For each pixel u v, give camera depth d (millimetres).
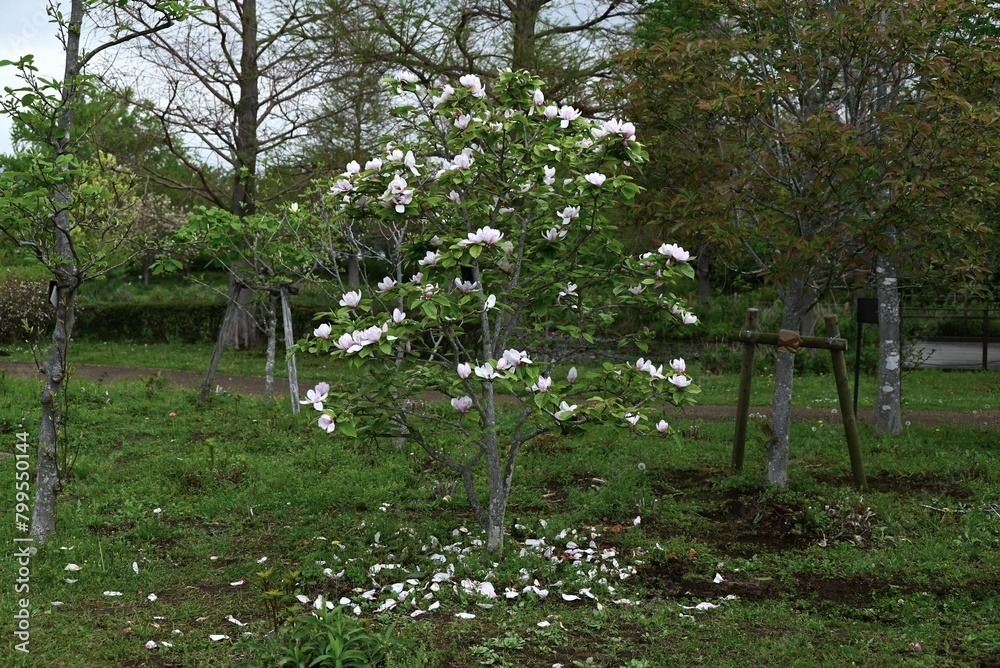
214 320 24688
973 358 20750
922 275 8055
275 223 10508
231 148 16484
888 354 10672
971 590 5543
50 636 4730
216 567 6059
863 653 4605
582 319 6180
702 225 7242
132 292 29953
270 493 7891
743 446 8297
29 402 11953
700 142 7938
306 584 5613
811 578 5891
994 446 9820
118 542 6410
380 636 4477
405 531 6598
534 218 6062
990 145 6785
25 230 6008
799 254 7211
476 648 4547
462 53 16812
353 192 5797
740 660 4559
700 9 8352
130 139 16312
